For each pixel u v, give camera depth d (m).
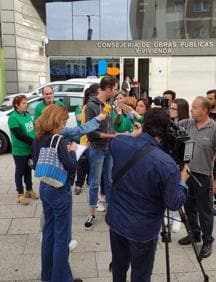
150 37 21.03
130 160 2.64
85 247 4.26
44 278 3.45
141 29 20.94
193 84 20.98
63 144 3.16
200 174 3.94
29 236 4.53
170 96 5.34
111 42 20.59
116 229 2.74
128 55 20.73
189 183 4.04
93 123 3.93
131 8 20.73
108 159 4.71
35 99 9.02
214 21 20.73
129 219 2.67
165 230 3.13
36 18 18.94
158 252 4.13
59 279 3.30
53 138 3.17
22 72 17.47
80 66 20.83
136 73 20.89
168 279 3.16
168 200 2.49
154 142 2.65
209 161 3.94
